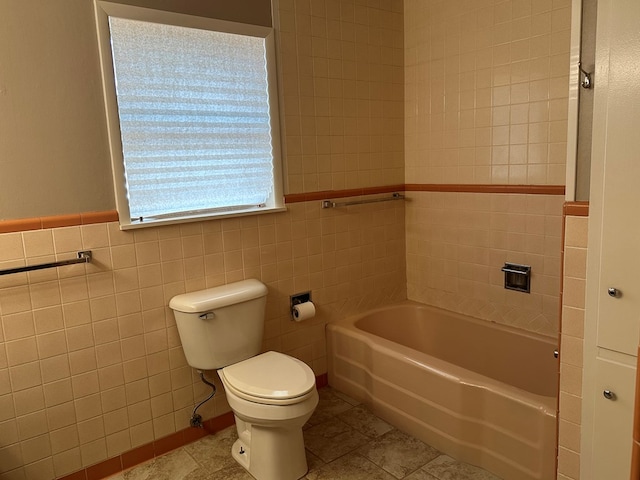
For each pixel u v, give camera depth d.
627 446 1.49
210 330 2.19
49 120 1.89
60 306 1.98
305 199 2.69
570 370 1.63
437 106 2.88
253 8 2.38
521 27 2.42
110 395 2.14
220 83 2.33
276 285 2.63
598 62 1.39
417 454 2.22
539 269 2.51
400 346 2.48
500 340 2.69
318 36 2.64
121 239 2.10
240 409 1.99
